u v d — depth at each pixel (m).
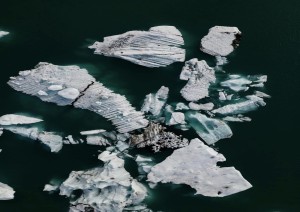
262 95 46.75
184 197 39.56
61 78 47.66
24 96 46.84
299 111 45.50
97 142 42.94
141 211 38.59
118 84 47.78
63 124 44.53
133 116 44.72
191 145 42.28
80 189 39.91
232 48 50.84
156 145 42.69
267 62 49.66
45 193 39.91
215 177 40.59
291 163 41.81
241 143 43.16
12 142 43.22
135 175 40.84
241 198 39.59
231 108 45.62
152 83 47.91
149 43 50.78
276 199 39.59
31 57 50.31
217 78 48.28
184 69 48.50
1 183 40.31
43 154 42.38
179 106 45.72
